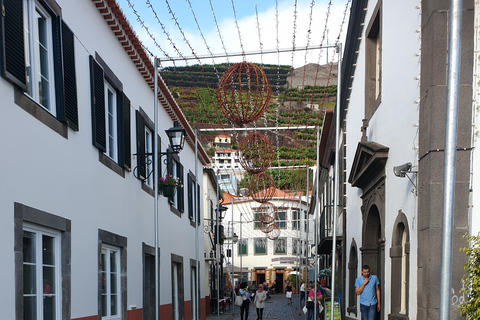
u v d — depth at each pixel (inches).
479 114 314.5
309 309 868.0
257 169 555.5
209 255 1277.1
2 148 254.5
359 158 519.5
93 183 386.0
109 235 418.0
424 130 339.0
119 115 463.2
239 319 1066.7
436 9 331.6
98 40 414.6
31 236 290.7
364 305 456.1
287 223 2289.6
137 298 500.4
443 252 190.4
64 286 324.8
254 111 370.6
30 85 295.3
